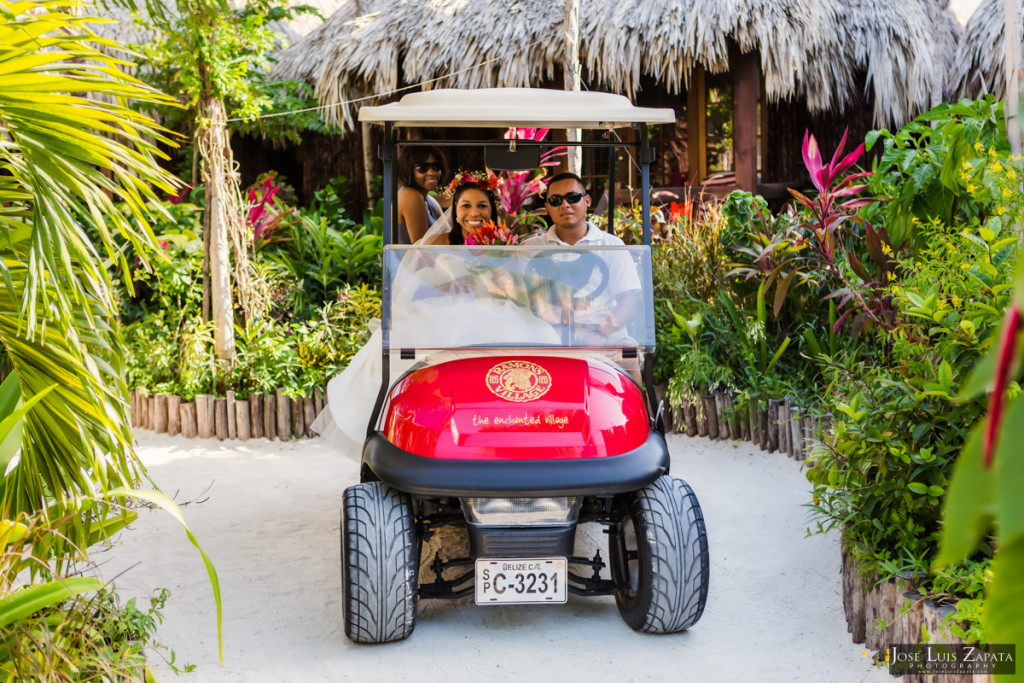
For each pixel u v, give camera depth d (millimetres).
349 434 3850
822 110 8969
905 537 2963
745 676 2879
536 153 3744
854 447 3109
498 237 3869
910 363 3271
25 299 2271
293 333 6957
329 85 9844
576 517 3029
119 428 2570
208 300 6785
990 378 334
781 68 8297
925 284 3340
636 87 8555
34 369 2631
